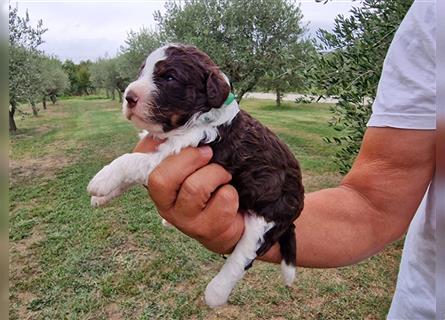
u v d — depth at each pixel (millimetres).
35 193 1812
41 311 944
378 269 1068
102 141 3115
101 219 1460
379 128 304
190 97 260
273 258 309
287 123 3740
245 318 897
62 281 1061
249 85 2807
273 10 2840
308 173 1993
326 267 324
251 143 266
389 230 313
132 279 1059
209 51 2668
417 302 334
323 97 789
